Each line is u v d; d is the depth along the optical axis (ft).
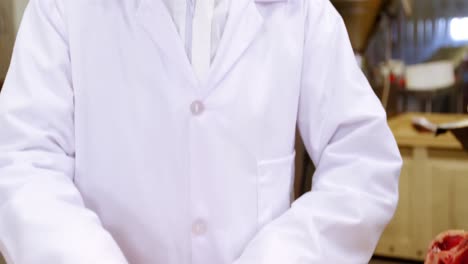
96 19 2.74
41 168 2.50
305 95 2.85
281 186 2.83
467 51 10.89
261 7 2.83
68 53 2.75
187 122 2.67
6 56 5.62
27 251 2.20
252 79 2.75
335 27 2.87
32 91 2.58
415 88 10.64
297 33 2.82
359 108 2.71
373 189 2.62
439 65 10.46
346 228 2.51
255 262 2.32
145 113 2.68
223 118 2.69
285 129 2.81
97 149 2.71
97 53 2.73
